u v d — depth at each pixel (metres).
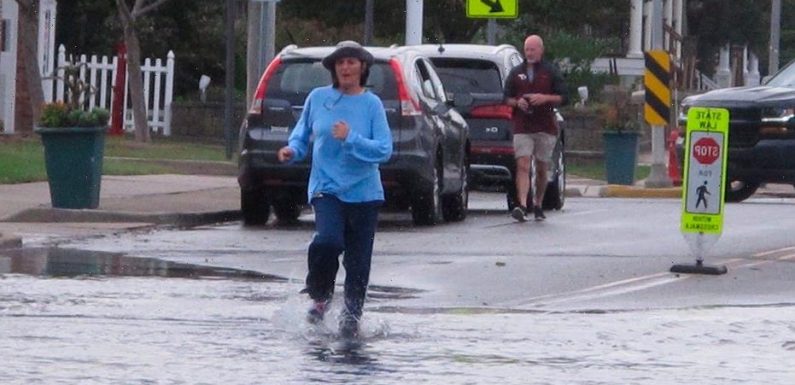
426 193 45.97
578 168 86.06
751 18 146.38
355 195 26.62
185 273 34.38
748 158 55.22
